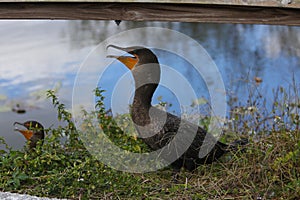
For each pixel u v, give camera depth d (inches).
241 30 379.2
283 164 148.8
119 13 130.0
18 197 134.3
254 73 288.7
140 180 158.1
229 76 279.1
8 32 358.9
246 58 315.3
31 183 153.5
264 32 374.3
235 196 146.1
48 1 128.0
